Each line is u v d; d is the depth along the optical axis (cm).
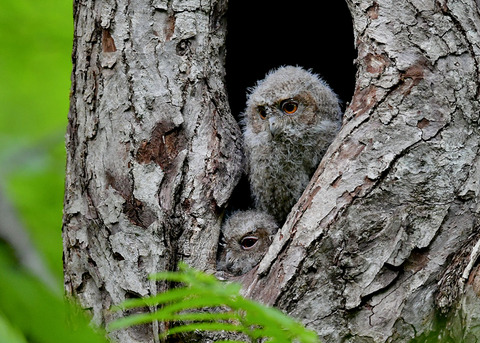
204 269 752
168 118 786
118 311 754
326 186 718
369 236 696
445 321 677
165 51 805
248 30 1032
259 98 977
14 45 1175
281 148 955
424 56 743
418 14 759
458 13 765
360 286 688
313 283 696
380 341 677
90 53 828
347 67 1091
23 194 1092
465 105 735
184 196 769
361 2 772
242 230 893
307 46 1086
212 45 821
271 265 712
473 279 664
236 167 812
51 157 1149
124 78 802
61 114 1214
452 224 706
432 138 720
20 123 1184
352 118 743
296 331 430
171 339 712
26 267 500
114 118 797
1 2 1141
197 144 786
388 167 711
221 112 817
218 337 692
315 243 701
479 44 761
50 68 1197
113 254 768
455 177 716
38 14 1160
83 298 791
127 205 768
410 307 682
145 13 814
